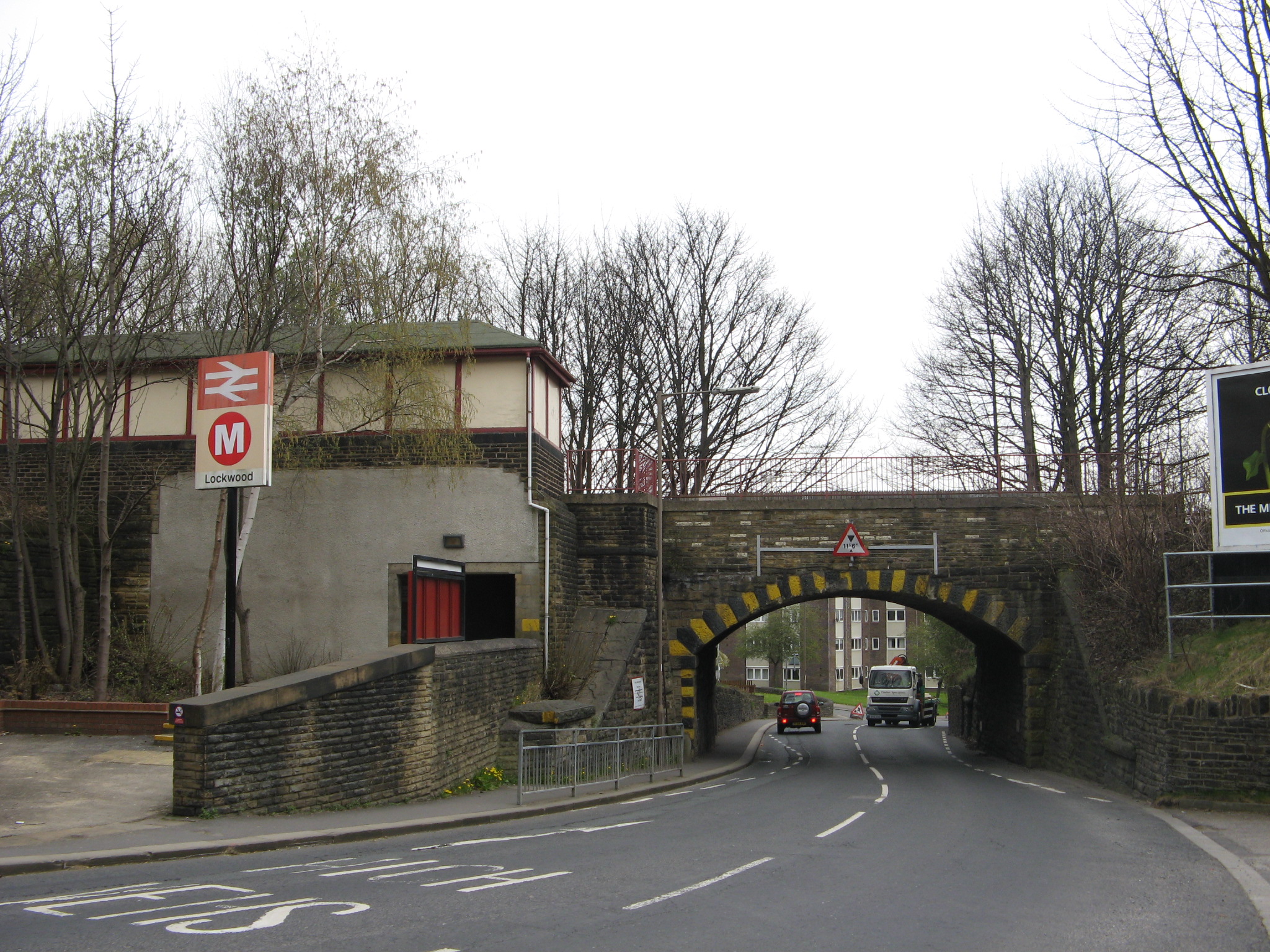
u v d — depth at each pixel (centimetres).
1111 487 2425
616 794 1758
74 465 2025
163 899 782
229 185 1983
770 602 2591
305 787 1291
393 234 2038
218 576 2244
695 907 792
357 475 2267
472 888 850
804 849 1142
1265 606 1816
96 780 1352
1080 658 2286
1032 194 3403
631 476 2658
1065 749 2400
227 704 1184
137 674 2025
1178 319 3039
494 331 2388
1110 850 1176
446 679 1638
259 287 2014
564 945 658
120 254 1941
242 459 1422
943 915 784
